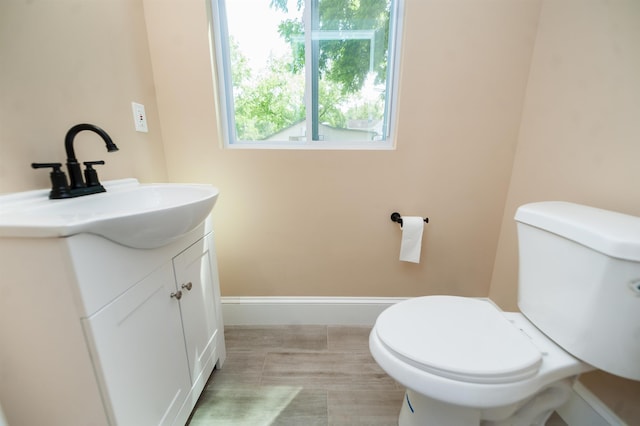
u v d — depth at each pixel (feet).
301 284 4.64
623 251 1.82
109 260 1.75
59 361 1.69
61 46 2.47
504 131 3.92
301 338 4.40
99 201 2.53
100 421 1.79
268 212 4.31
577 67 3.02
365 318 4.73
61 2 2.46
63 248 1.47
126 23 3.26
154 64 3.76
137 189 3.00
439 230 4.35
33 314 1.61
